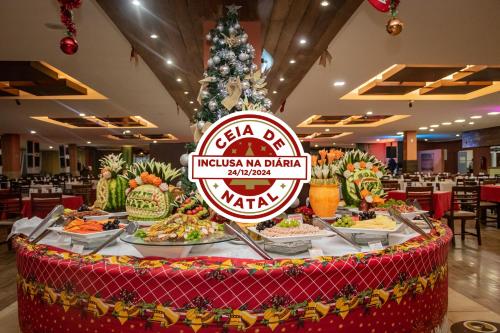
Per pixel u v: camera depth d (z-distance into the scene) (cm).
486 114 1292
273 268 157
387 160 2664
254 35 432
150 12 453
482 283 382
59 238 212
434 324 204
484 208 748
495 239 624
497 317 294
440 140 2627
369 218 226
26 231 223
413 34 529
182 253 170
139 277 157
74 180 1368
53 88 870
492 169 1766
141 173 252
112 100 998
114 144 2627
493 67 776
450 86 909
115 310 159
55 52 591
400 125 1625
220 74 264
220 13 452
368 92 942
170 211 247
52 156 2820
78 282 166
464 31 518
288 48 584
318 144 2914
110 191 282
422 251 191
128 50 586
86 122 1490
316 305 161
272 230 188
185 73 724
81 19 470
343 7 444
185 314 155
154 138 2206
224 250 187
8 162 1755
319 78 769
